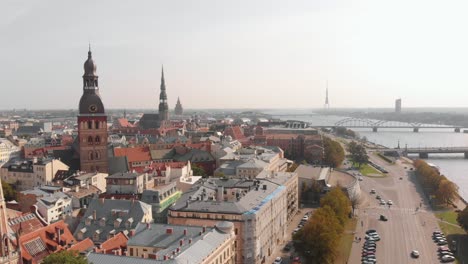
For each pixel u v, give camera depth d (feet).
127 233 533.14
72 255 360.89
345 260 597.93
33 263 442.50
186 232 474.49
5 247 373.61
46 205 613.52
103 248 465.47
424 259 606.14
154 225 493.77
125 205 584.40
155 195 649.20
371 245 647.56
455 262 594.24
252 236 535.19
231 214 536.83
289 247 642.63
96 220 573.33
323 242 547.08
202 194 604.49
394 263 590.96
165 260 390.63
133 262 389.39
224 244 472.03
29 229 523.70
